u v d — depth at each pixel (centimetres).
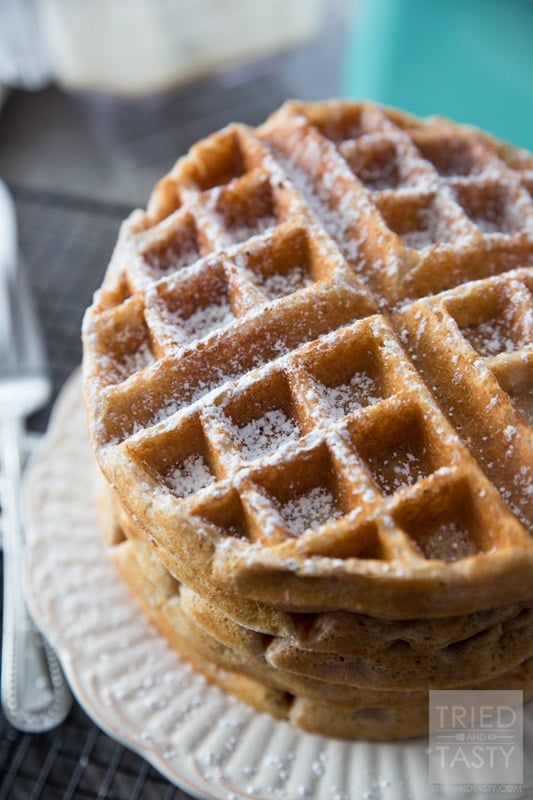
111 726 47
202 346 45
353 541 42
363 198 48
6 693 51
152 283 47
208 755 47
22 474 57
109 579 51
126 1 65
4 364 59
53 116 74
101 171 71
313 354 45
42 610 50
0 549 55
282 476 43
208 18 67
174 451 44
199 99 75
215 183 51
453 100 68
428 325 45
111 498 49
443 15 65
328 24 82
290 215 48
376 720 47
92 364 46
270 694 47
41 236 66
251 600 43
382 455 44
